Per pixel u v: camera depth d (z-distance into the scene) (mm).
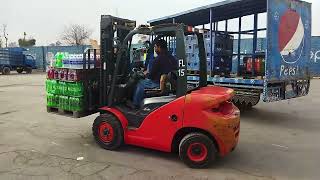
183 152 5363
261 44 12398
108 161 5586
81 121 8602
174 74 5875
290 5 8875
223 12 10391
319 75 22828
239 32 10555
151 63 6121
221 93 5457
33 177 4891
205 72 6285
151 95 6012
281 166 5484
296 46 9211
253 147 6508
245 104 9180
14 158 5695
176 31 5496
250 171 5262
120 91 6250
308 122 8773
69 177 4902
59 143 6598
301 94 9648
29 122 8500
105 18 6250
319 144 6742
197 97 5332
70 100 6520
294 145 6664
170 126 5531
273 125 8406
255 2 9047
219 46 10109
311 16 9688
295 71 9281
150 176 5000
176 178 4945
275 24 8445
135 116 5938
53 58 6750
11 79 23688
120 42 6312
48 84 6801
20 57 31406
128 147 6305
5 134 7289
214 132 5246
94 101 6652
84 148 6266
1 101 12172
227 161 5691
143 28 5816
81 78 6402
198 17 11211
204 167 5344
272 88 8664
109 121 6055
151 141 5746
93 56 6664
